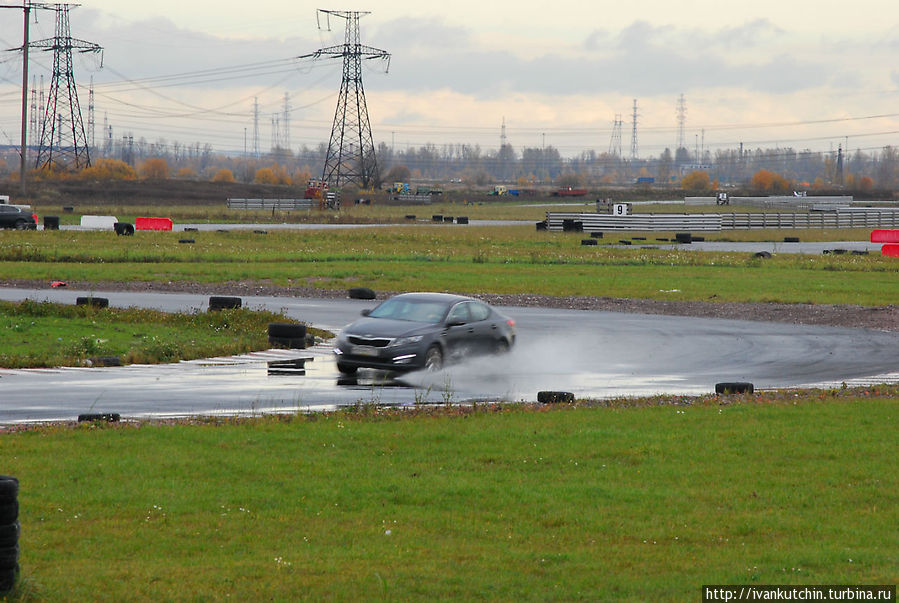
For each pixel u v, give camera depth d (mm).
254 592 18875
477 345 54062
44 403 39531
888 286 104625
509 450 31875
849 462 30812
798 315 81938
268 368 52000
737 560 21359
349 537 22781
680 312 83562
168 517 24000
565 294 94438
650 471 29422
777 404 41719
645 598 18828
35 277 95812
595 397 44531
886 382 49781
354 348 49656
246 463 29359
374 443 32656
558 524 24078
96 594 18531
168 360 53719
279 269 111812
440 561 21047
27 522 23219
